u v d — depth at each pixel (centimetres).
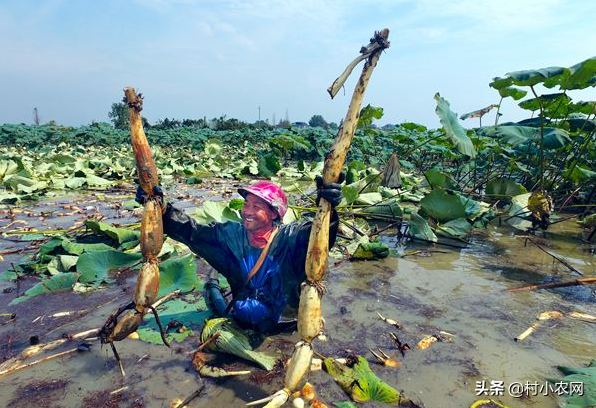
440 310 352
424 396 244
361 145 1598
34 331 305
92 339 292
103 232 496
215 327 272
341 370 252
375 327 320
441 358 282
